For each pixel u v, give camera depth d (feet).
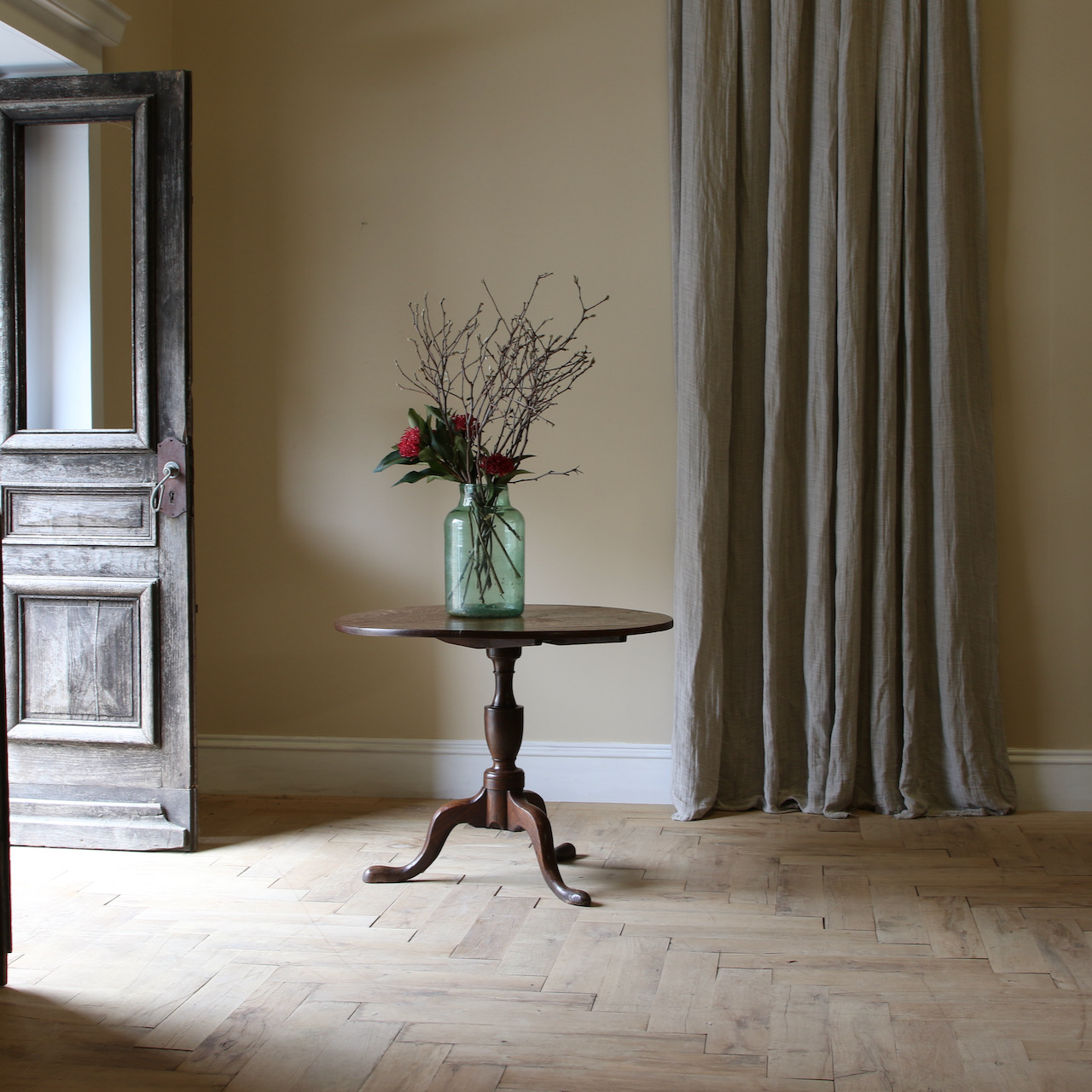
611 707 11.41
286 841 9.95
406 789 11.62
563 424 11.35
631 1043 5.90
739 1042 5.92
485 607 8.52
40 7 9.76
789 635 10.95
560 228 11.33
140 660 9.80
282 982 6.75
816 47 10.59
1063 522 10.89
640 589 11.31
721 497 10.73
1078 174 10.78
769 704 10.77
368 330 11.57
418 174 11.48
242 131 11.68
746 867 9.10
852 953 7.18
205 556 11.84
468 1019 6.21
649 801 11.34
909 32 10.48
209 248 11.75
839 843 9.80
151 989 6.65
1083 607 10.89
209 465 11.80
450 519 8.64
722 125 10.66
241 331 11.73
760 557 10.99
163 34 11.64
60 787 9.95
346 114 11.55
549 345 11.34
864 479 10.80
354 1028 6.11
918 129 10.68
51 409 10.12
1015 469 10.93
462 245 11.44
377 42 11.51
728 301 10.69
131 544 9.82
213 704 11.85
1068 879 8.74
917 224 10.73
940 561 10.63
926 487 10.82
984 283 10.73
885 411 10.62
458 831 10.32
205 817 10.77
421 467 11.55
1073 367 10.84
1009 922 7.75
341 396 11.62
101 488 9.89
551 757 11.46
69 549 9.95
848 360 10.57
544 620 8.32
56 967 7.00
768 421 10.69
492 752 8.75
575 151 11.29
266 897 8.36
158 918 7.90
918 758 10.74
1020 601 10.96
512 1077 5.53
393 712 11.65
